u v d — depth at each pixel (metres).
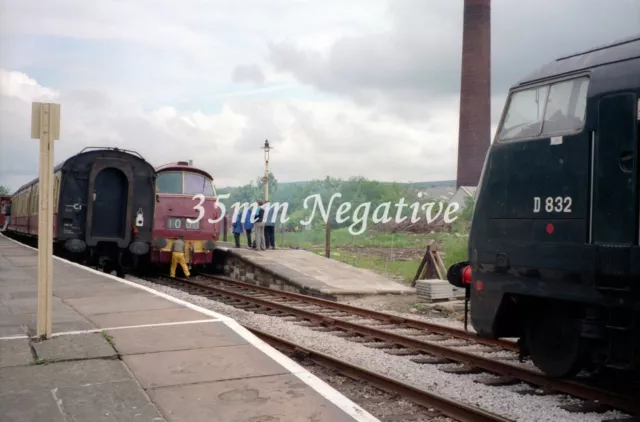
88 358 5.60
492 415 5.31
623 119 5.58
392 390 6.40
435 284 13.66
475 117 55.75
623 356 5.63
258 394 4.64
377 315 11.52
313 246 37.34
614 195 5.59
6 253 18.47
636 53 5.63
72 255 17.14
